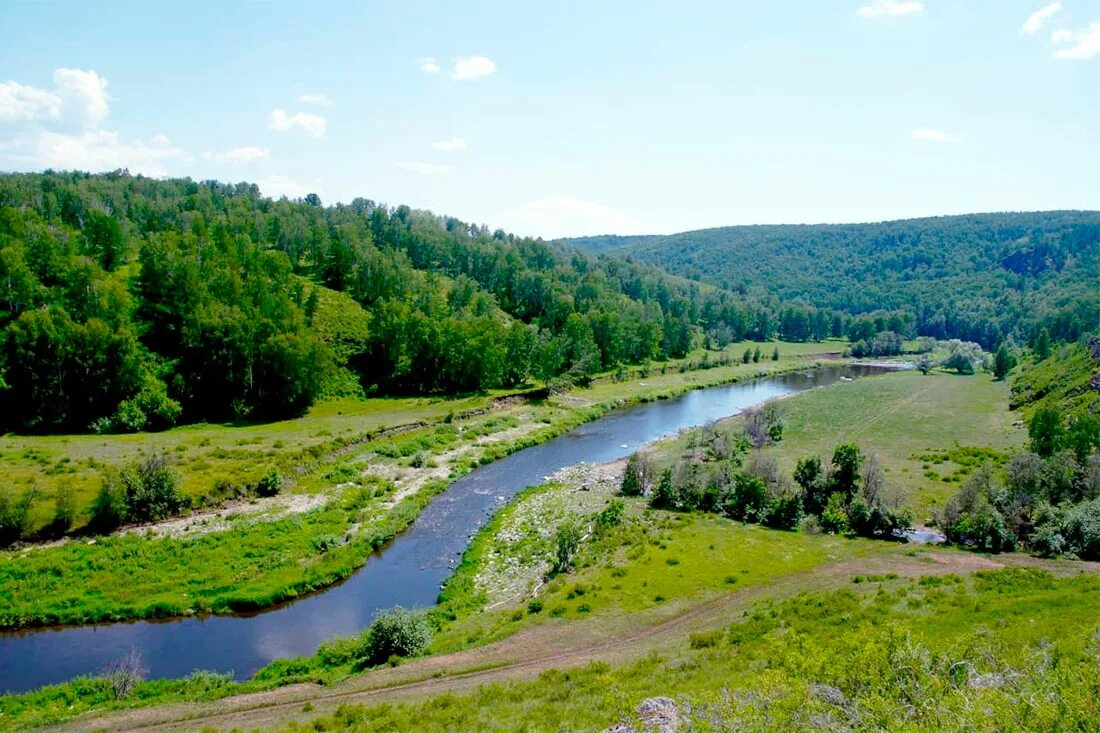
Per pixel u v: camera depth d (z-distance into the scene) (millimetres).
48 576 47406
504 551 55531
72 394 85375
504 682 32938
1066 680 16406
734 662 30969
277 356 97812
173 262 112562
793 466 79500
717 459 82125
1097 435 72938
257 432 87812
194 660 39625
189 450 76188
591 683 30812
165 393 90688
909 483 74438
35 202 158750
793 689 17016
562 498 69375
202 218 164625
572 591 45969
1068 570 45875
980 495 59344
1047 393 117500
